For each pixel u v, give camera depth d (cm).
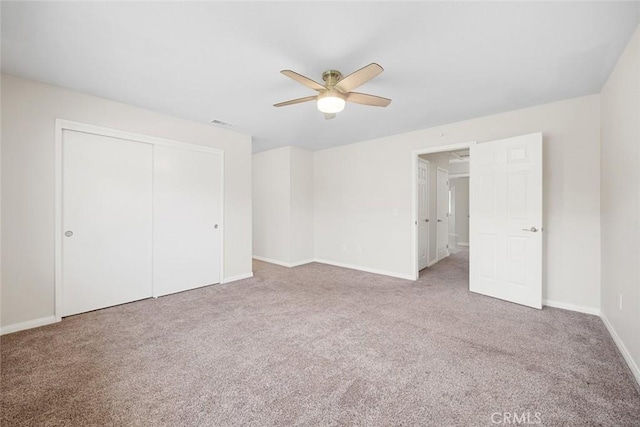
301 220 540
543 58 214
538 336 234
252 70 235
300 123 380
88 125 286
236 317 279
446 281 412
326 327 254
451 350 212
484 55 210
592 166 281
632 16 167
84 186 289
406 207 429
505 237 321
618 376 179
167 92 280
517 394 163
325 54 209
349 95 230
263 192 566
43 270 260
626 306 200
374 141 467
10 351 212
